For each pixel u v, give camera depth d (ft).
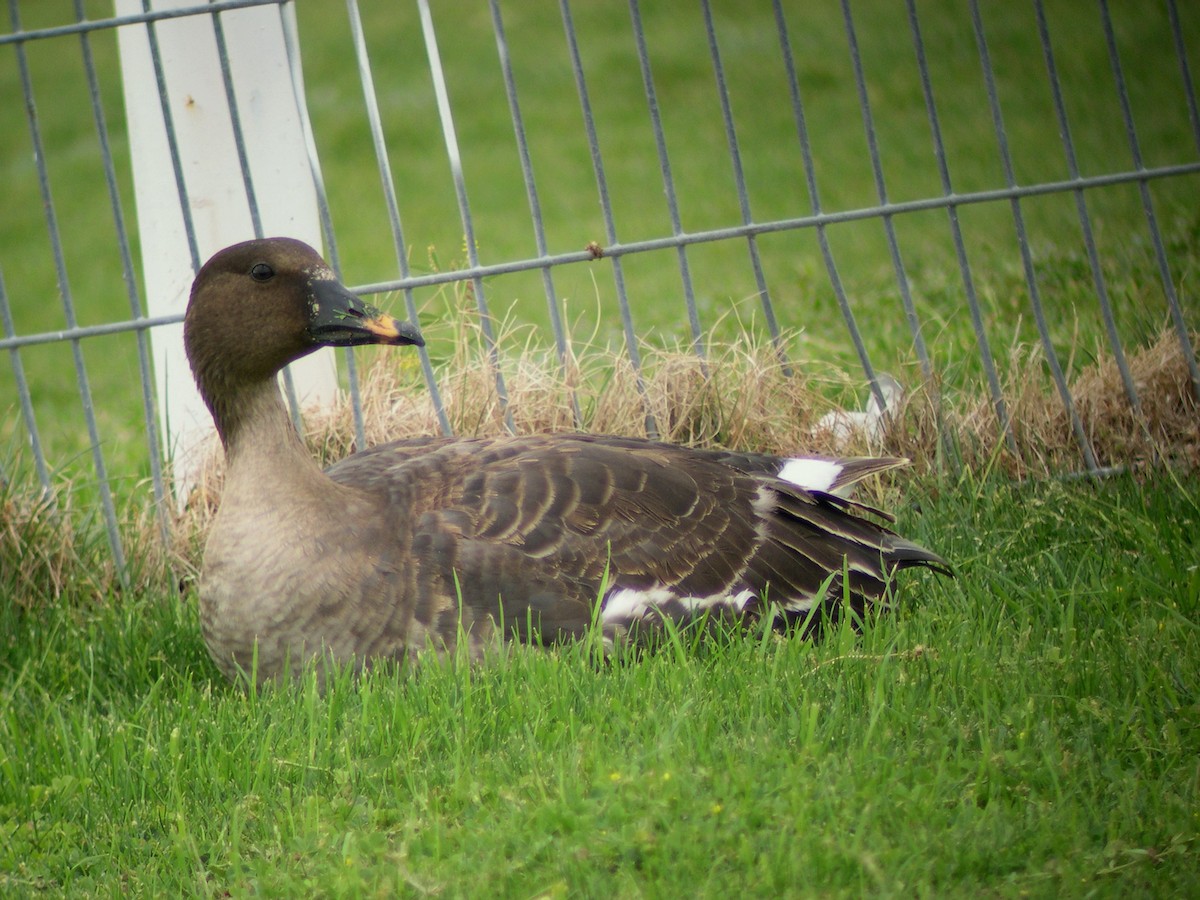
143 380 37.88
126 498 42.60
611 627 28.68
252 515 28.50
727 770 23.13
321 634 28.12
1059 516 34.65
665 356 39.99
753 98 113.39
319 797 24.12
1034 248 61.87
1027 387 39.58
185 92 40.06
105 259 101.50
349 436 40.45
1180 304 44.83
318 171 37.22
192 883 22.67
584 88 37.63
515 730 25.41
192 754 26.50
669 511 30.04
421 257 86.48
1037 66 107.14
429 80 129.59
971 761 23.26
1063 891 19.98
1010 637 28.71
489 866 21.30
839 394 42.83
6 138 133.28
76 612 36.04
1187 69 38.91
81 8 36.40
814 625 30.81
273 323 29.32
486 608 28.25
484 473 29.89
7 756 27.40
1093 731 24.41
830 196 85.92
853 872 20.65
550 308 38.99
